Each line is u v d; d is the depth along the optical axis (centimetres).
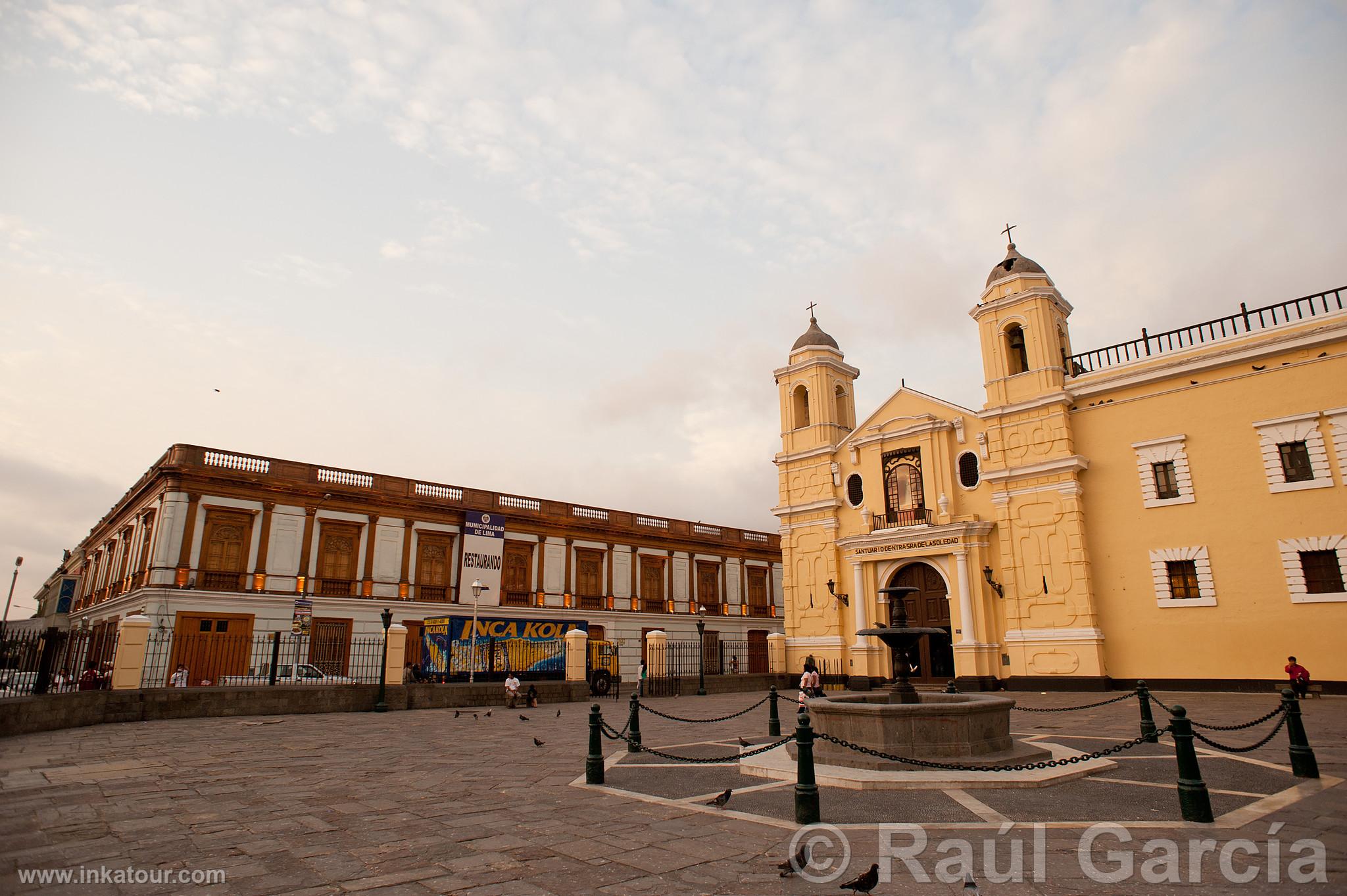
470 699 2289
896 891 527
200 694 1802
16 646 1521
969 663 2636
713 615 4684
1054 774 919
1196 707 1845
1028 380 2725
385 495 3472
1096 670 2386
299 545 3225
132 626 1764
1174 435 2389
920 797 843
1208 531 2288
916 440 3011
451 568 3653
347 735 1487
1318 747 1151
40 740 1291
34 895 502
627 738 1270
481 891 523
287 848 630
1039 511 2616
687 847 639
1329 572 2078
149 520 3178
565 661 3059
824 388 3438
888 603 2988
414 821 731
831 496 3256
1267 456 2205
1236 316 2322
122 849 619
